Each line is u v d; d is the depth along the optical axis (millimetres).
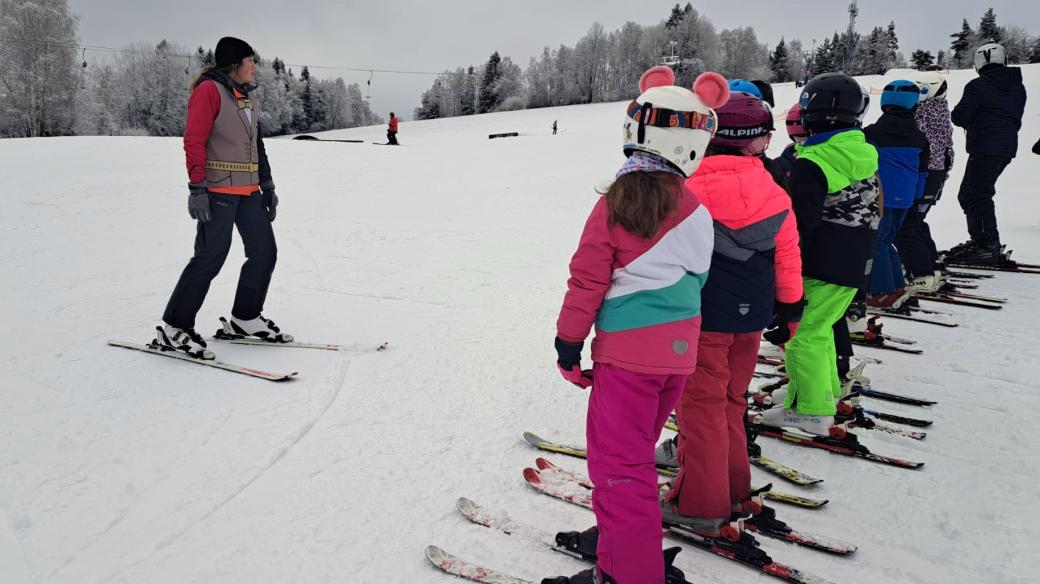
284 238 8547
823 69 107250
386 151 21234
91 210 9695
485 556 2277
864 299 4566
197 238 4152
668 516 2412
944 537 2422
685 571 2236
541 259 7566
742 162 2221
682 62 91812
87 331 4668
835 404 3363
